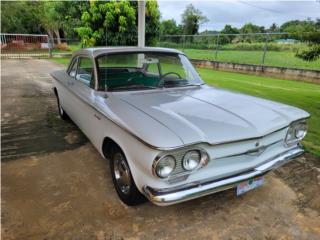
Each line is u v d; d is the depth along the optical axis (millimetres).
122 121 2109
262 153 2238
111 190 2662
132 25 13766
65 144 3779
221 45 14078
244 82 9023
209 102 2604
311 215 2363
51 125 4574
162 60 3330
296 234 2131
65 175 2936
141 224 2193
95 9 13281
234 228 2182
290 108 2654
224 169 2035
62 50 23219
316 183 2889
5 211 2311
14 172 2977
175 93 2904
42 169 3057
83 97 2973
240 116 2270
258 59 12281
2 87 7906
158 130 1857
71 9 14773
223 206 2465
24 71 11633
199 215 2330
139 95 2766
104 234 2074
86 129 3143
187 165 1823
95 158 3352
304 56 6602
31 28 30953
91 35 13648
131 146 2004
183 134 1825
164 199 1780
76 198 2521
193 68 3584
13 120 4816
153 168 1746
